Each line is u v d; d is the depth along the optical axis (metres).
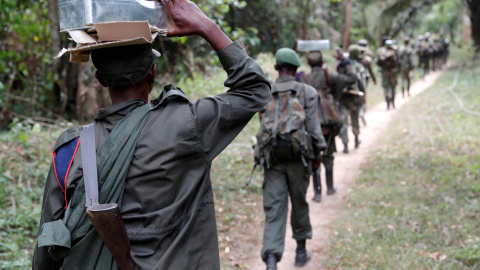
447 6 32.78
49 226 1.44
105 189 1.43
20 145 6.59
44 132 7.78
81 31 1.40
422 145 8.23
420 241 4.46
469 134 8.71
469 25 31.34
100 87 10.18
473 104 11.67
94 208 1.35
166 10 1.52
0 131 9.17
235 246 4.70
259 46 16.45
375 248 4.38
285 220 3.91
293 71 3.99
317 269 4.18
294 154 3.78
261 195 6.04
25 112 10.24
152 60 1.55
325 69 6.01
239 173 6.79
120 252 1.39
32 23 10.91
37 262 1.51
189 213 1.51
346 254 4.33
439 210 5.18
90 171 1.45
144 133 1.48
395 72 12.68
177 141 1.47
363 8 24.39
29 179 5.60
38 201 5.15
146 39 1.39
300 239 4.17
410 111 11.91
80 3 1.36
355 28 25.34
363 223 5.02
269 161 3.86
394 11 20.72
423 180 6.32
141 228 1.45
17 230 4.39
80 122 10.03
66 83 10.49
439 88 15.52
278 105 3.86
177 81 12.36
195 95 10.70
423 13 36.19
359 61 10.40
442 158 7.27
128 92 1.55
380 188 6.15
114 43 1.38
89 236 1.42
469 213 5.01
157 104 1.53
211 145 1.53
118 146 1.46
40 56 10.89
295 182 3.91
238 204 5.73
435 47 22.69
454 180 6.20
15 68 10.32
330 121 5.96
